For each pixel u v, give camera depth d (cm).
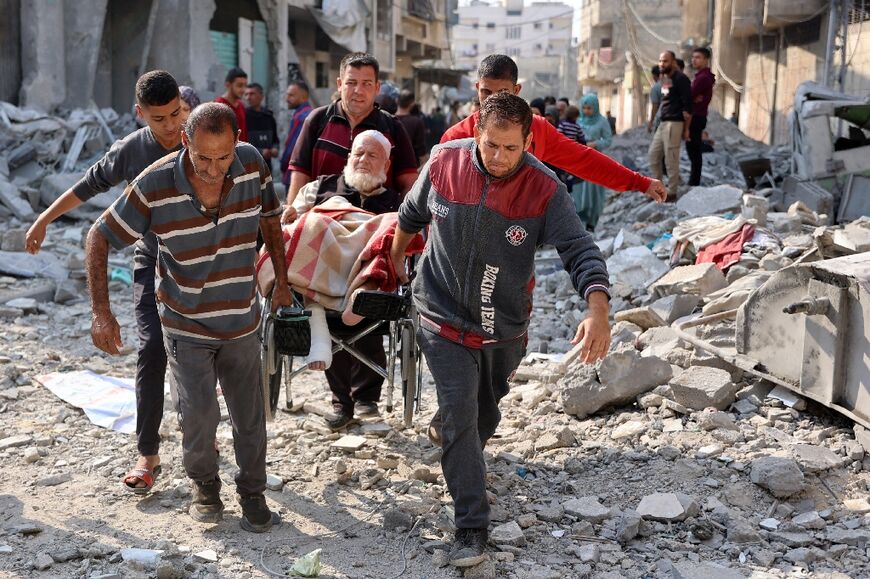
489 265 361
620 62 5266
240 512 427
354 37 2742
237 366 389
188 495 441
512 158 346
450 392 367
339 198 490
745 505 422
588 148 471
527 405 569
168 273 376
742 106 3077
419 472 465
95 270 367
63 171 1541
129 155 425
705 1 3366
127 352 707
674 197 1254
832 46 2023
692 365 551
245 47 2261
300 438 519
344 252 455
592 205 1212
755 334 519
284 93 2388
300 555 387
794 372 493
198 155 338
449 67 4903
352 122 524
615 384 532
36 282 928
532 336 756
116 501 436
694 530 398
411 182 522
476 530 372
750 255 727
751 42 2977
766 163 1333
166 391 594
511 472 468
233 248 372
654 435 495
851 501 417
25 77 1752
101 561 374
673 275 698
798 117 1191
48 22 1753
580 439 506
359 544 397
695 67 1288
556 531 405
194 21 1981
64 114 1745
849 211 1120
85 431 532
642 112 3656
